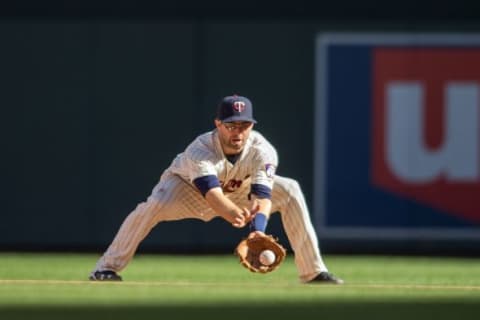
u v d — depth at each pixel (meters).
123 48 54.78
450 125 55.03
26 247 55.03
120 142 54.78
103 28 54.75
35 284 27.59
